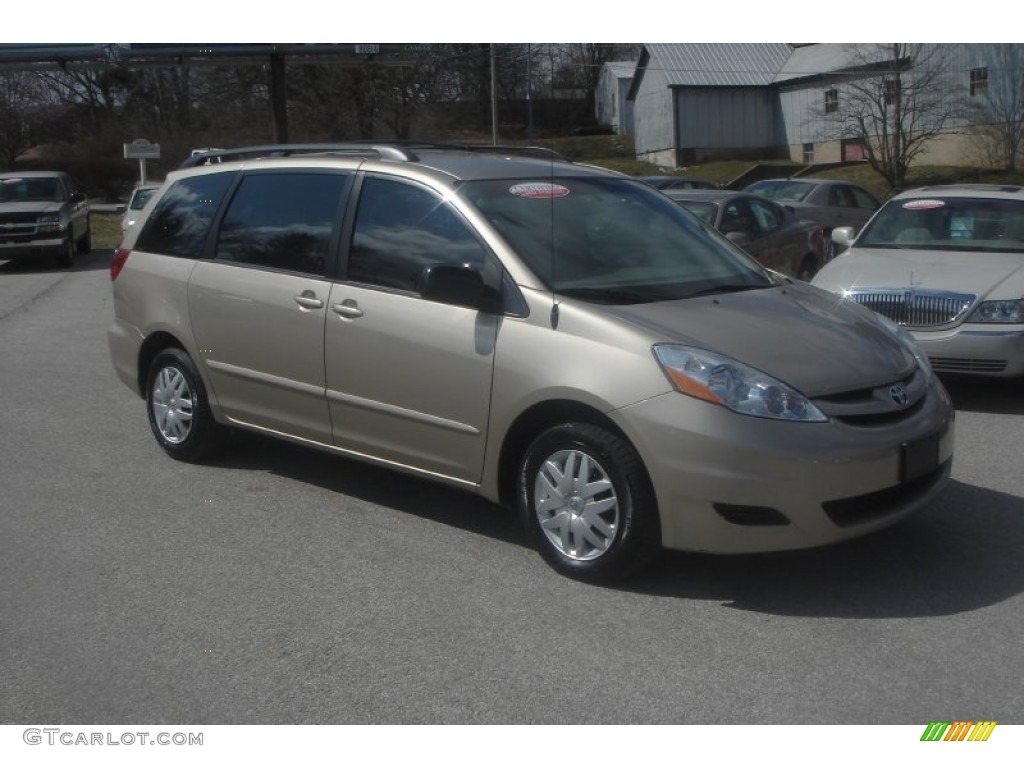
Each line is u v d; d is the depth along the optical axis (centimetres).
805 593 490
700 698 403
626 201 607
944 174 4341
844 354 497
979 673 416
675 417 461
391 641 453
